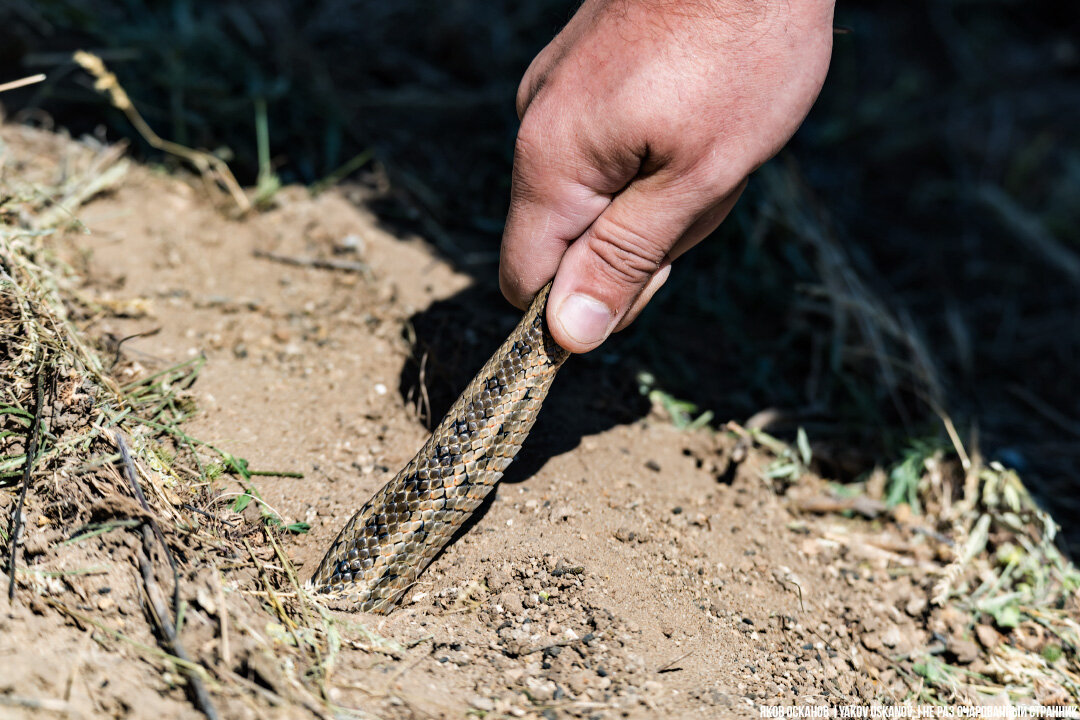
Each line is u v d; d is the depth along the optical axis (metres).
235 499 0.54
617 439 0.60
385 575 0.52
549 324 0.52
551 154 0.50
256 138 0.70
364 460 0.57
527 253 0.52
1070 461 0.67
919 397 0.66
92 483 0.51
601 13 0.50
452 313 0.63
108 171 0.65
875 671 0.54
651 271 0.52
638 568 0.55
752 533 0.58
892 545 0.59
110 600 0.49
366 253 0.65
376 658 0.50
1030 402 0.71
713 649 0.53
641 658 0.52
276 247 0.65
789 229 0.72
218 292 0.62
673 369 0.65
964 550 0.59
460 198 0.71
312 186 0.69
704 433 0.62
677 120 0.49
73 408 0.53
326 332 0.61
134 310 0.60
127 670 0.48
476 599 0.53
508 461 0.54
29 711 0.46
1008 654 0.56
